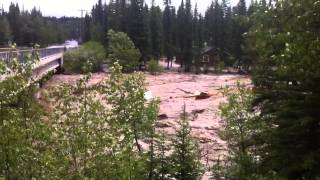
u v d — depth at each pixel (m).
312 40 14.79
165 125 29.28
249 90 20.00
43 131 9.98
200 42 118.50
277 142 15.91
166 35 120.44
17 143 9.61
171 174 17.48
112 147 11.31
